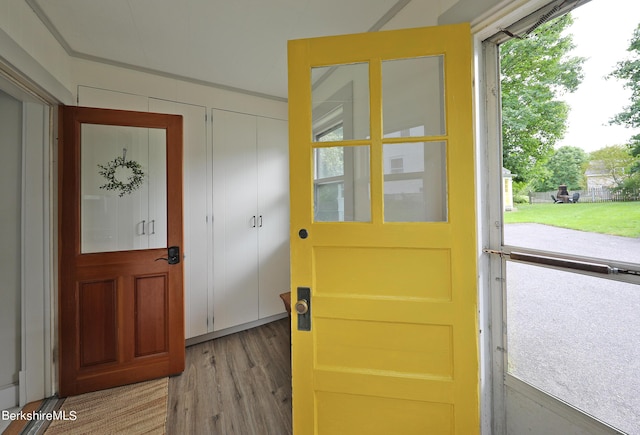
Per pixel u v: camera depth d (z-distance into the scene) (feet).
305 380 3.92
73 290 6.01
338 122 4.05
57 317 5.95
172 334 6.68
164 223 6.89
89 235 6.28
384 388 3.74
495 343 4.11
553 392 3.53
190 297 7.95
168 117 6.79
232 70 7.38
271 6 5.04
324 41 3.86
